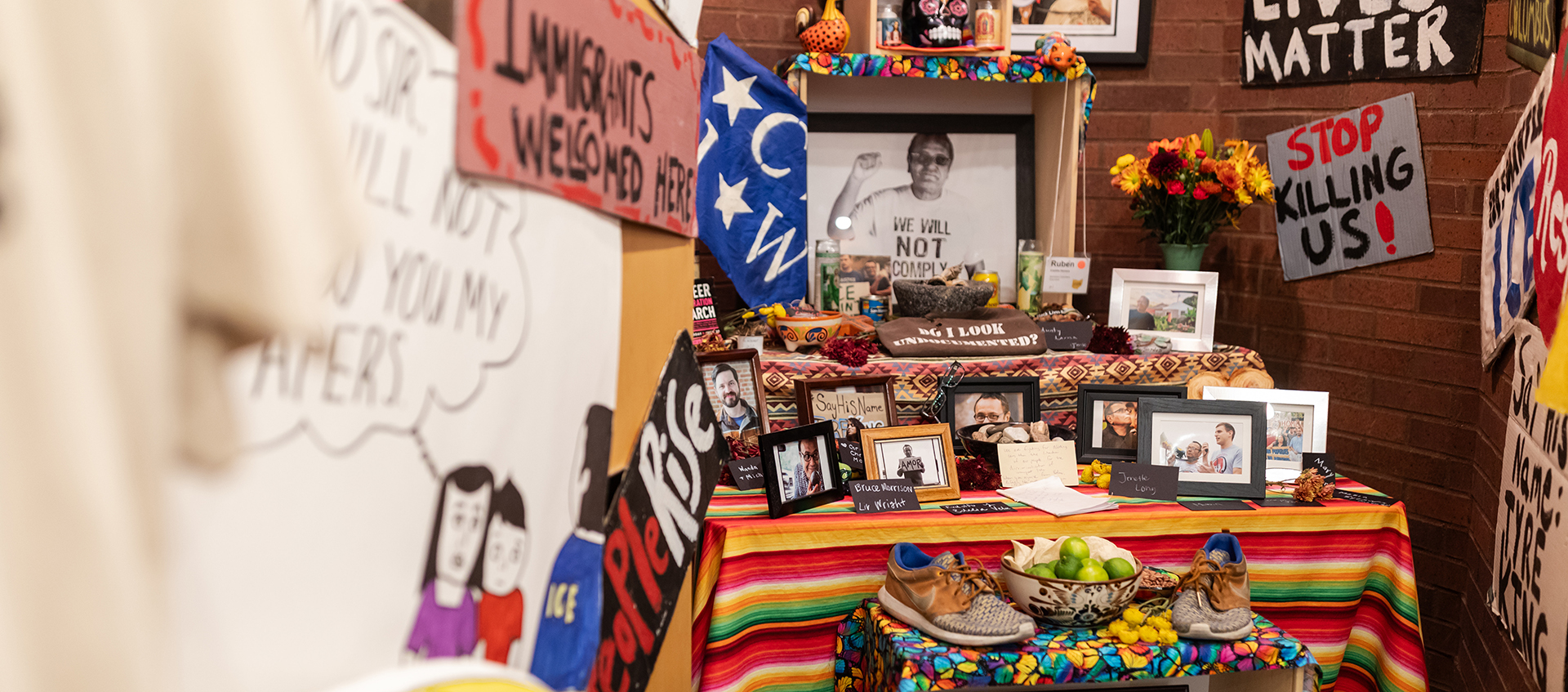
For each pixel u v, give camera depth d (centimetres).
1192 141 284
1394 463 286
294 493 50
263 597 48
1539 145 206
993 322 267
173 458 40
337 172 44
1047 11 313
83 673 35
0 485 34
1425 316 276
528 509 79
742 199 271
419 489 63
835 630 201
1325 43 291
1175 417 228
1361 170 286
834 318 261
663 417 121
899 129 305
